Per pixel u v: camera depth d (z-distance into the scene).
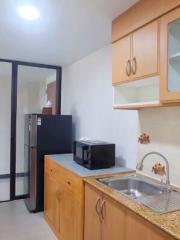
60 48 3.03
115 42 2.07
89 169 2.37
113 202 1.63
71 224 2.31
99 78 3.04
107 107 2.85
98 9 1.92
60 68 4.22
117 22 2.04
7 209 3.46
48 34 2.53
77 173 2.22
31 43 2.85
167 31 1.50
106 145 2.46
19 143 3.96
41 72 4.12
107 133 2.84
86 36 2.58
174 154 1.86
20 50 3.16
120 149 2.60
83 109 3.46
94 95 3.16
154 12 1.60
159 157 2.02
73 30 2.40
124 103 2.11
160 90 1.55
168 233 1.14
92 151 2.37
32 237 2.69
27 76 4.00
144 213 1.34
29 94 4.03
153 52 1.61
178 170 1.82
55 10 1.95
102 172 2.27
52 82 4.31
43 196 3.39
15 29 2.38
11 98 3.84
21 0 1.79
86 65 3.40
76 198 2.20
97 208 1.84
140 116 2.27
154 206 1.45
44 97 4.15
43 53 3.29
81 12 1.98
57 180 2.72
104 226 1.74
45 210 3.17
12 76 3.79
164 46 1.51
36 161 3.34
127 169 2.38
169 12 1.48
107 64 2.86
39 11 1.97
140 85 2.07
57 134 3.47
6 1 1.80
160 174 2.00
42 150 3.36
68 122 3.56
